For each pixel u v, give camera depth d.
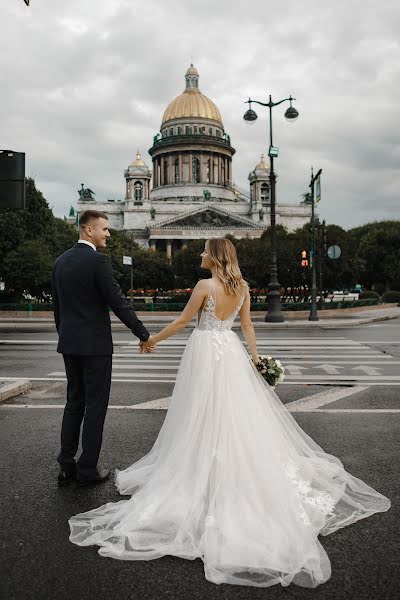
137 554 3.60
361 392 9.52
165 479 4.20
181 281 65.81
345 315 36.75
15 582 3.31
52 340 20.25
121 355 14.88
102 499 4.63
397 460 5.65
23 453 5.94
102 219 5.17
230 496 3.89
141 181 118.75
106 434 6.65
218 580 3.31
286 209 117.25
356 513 4.27
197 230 105.50
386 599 3.14
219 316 4.55
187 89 127.69
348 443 6.29
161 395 9.13
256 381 4.65
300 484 4.32
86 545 3.78
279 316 28.64
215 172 123.88
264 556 3.48
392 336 20.91
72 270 4.96
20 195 10.64
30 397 9.18
